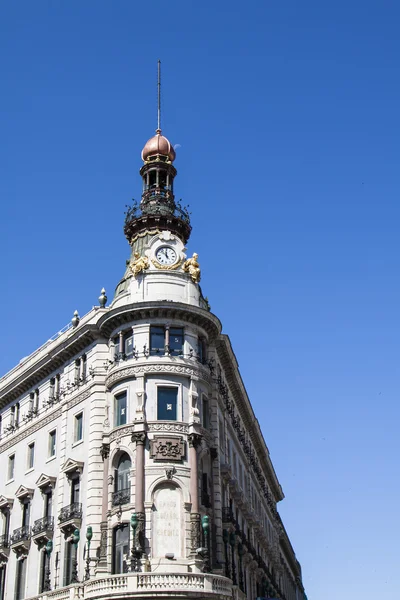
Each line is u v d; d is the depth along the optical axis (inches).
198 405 2026.3
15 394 2655.0
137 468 1870.1
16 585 2265.0
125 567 1820.9
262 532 2994.6
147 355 2011.6
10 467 2571.4
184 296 2142.0
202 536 1861.5
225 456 2269.9
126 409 2003.0
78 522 2014.0
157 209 2341.3
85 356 2262.6
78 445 2140.7
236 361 2571.4
